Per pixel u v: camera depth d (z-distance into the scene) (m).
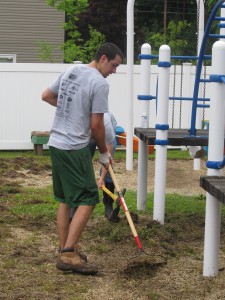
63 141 7.07
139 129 10.74
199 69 8.93
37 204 10.93
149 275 7.22
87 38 39.31
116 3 40.22
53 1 25.59
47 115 17.95
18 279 7.02
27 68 17.72
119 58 7.18
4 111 17.80
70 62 25.95
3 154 17.42
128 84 14.98
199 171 14.95
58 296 6.55
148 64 10.84
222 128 6.93
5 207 10.56
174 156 17.09
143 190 10.57
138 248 7.68
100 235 8.83
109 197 9.66
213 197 6.98
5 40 30.27
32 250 8.14
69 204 7.20
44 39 30.50
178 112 17.94
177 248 8.36
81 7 25.86
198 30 14.60
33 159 16.27
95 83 7.04
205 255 7.14
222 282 6.95
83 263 7.25
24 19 30.27
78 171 7.09
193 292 6.73
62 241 7.43
